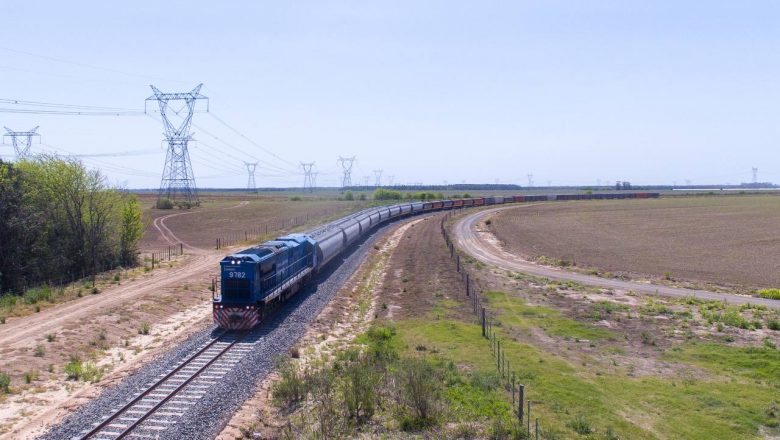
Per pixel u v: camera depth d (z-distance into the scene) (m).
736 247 76.69
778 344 31.36
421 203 129.75
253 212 125.38
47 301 39.19
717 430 19.69
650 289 49.59
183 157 140.62
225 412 20.45
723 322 36.66
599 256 70.94
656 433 19.30
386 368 24.59
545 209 145.50
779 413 21.23
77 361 26.72
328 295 42.56
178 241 81.44
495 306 40.75
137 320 34.88
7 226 47.09
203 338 30.73
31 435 18.94
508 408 20.55
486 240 85.06
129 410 20.52
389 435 18.33
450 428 18.81
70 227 54.50
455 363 26.12
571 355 28.80
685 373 26.25
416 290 45.47
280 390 22.14
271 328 32.94
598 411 20.94
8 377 23.66
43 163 53.50
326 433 18.27
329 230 57.59
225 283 32.94
